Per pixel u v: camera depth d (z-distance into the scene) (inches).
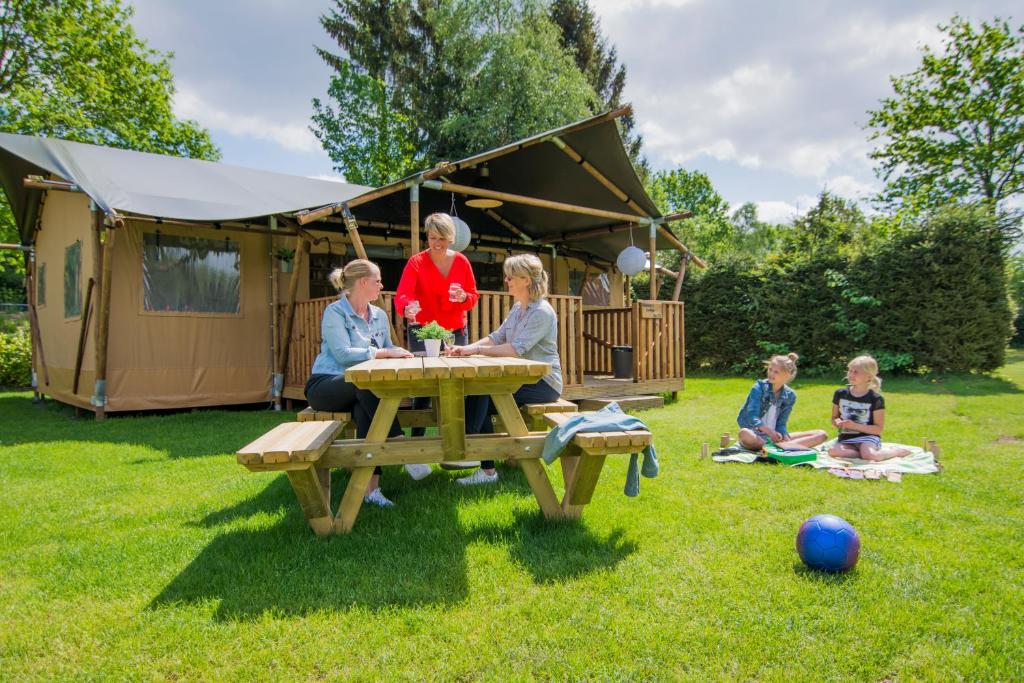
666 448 185.0
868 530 109.2
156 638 73.8
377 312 152.2
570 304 293.7
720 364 539.2
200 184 300.8
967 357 407.2
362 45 851.4
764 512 120.2
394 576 90.1
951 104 716.7
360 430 133.3
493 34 778.2
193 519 121.0
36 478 159.3
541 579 89.0
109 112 681.6
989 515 116.9
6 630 76.2
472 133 772.6
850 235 490.6
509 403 112.0
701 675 64.7
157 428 246.8
